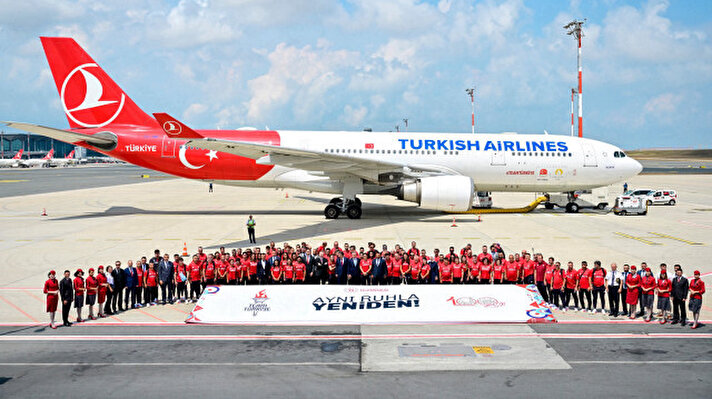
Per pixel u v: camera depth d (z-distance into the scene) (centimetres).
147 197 4991
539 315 1423
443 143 3309
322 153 2770
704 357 1151
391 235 2617
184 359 1149
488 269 1630
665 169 11975
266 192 5644
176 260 1619
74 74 3194
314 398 954
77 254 2166
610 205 4197
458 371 1082
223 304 1446
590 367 1099
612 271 1478
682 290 1364
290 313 1431
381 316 1426
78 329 1355
